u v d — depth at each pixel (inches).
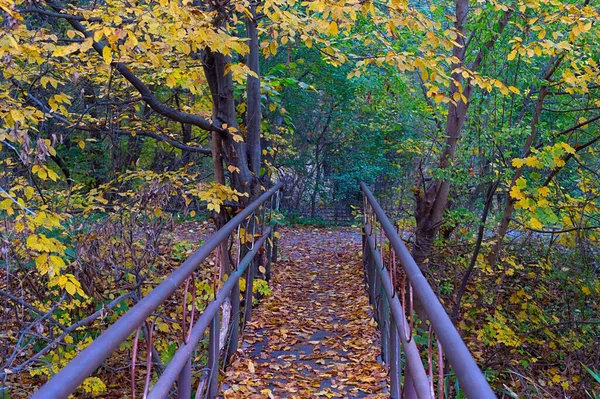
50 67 204.5
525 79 267.0
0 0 134.0
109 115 246.1
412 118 402.3
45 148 147.9
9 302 179.5
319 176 748.0
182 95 342.0
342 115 597.9
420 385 75.5
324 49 218.7
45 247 147.6
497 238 288.0
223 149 253.4
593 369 249.4
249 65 270.4
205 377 131.1
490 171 278.4
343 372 171.8
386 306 169.9
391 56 191.8
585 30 183.9
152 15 177.0
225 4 194.2
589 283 264.7
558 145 213.5
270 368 176.2
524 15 223.9
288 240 566.6
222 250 159.6
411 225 374.9
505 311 301.0
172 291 83.9
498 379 258.4
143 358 223.5
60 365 184.5
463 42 277.7
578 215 257.1
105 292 195.3
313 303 270.5
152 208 198.8
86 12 185.3
